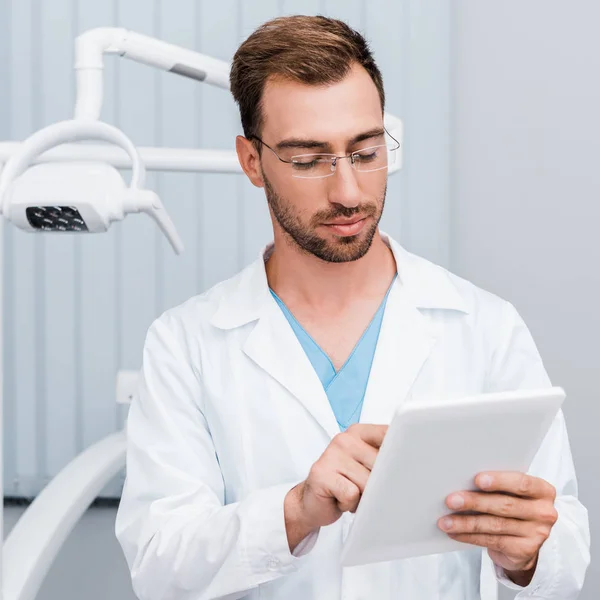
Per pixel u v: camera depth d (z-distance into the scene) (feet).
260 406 3.93
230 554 3.56
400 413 2.74
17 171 3.74
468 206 7.37
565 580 3.64
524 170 7.21
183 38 7.38
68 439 7.51
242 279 4.23
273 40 3.66
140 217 7.38
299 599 3.84
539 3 7.07
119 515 4.00
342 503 3.18
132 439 4.06
